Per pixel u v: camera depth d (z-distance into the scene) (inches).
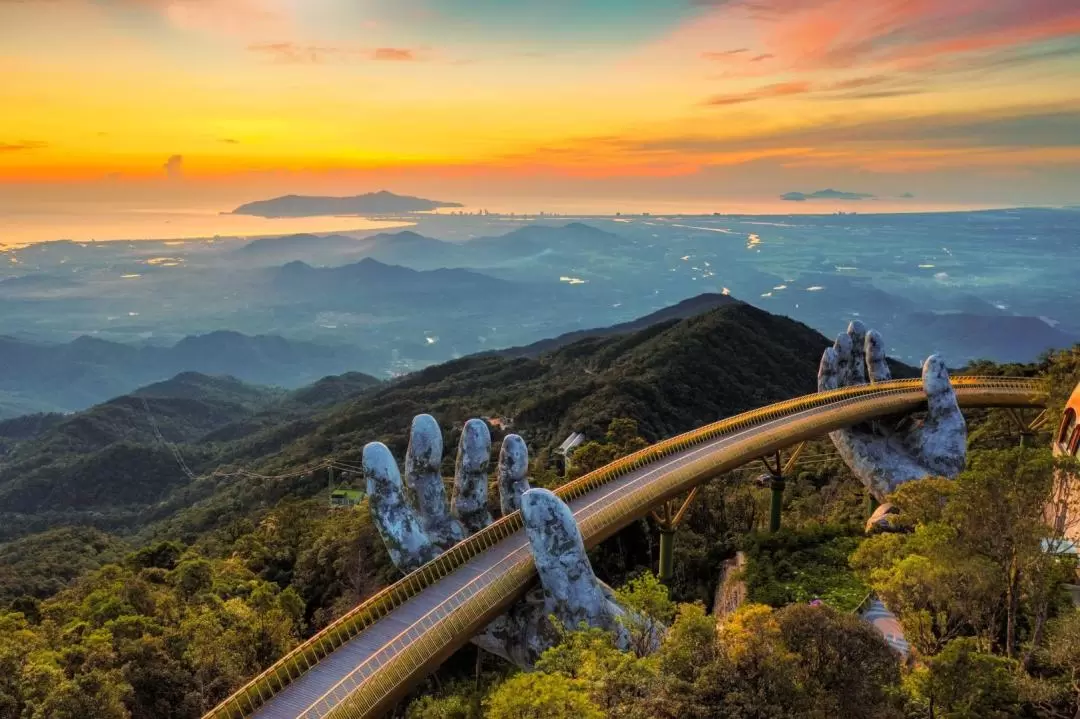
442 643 1202.6
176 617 1723.7
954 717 861.8
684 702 805.9
